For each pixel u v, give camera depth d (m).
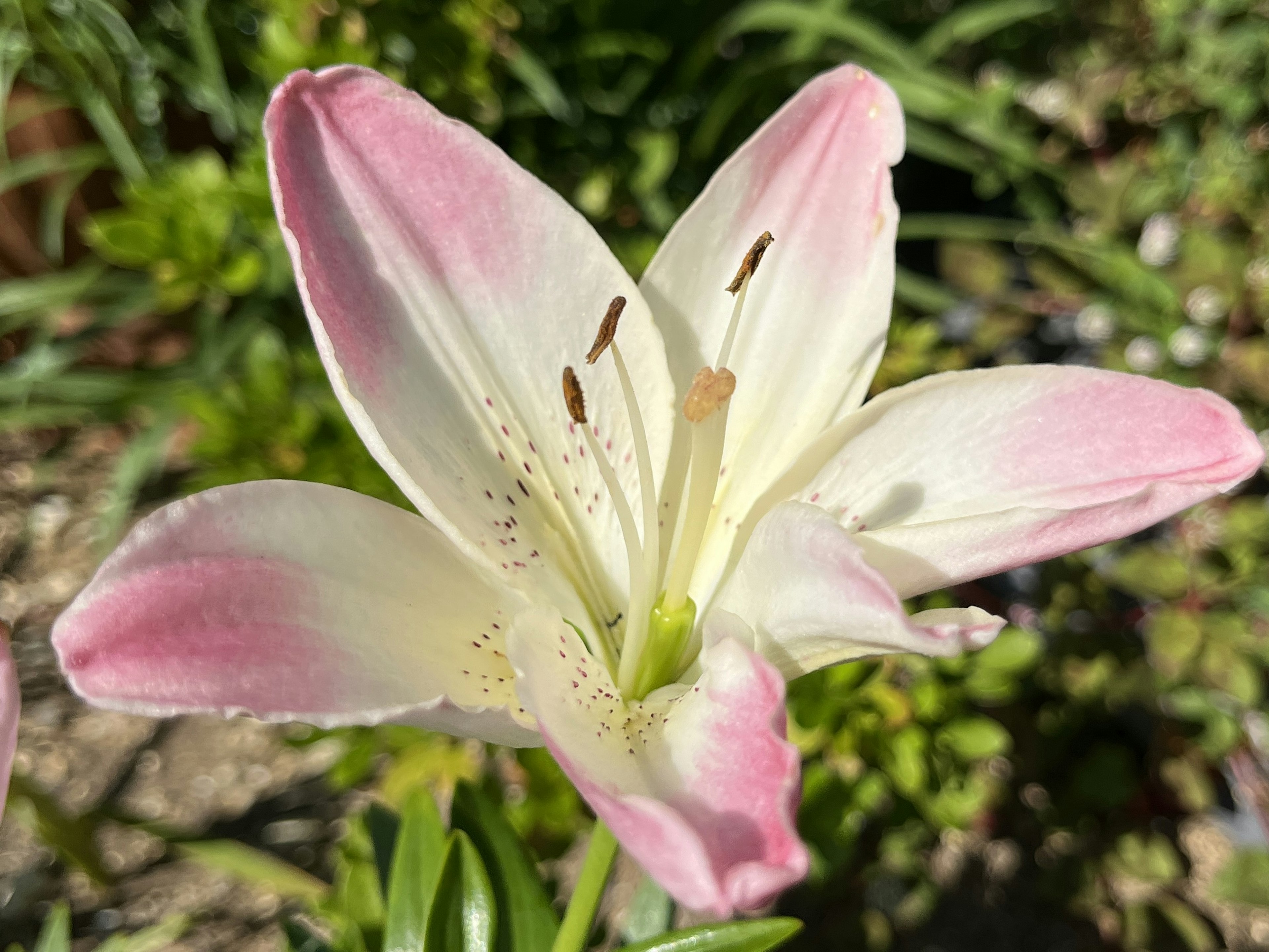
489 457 0.13
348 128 0.12
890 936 0.26
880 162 0.13
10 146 0.33
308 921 0.28
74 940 0.27
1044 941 0.28
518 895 0.15
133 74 0.32
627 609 0.14
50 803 0.23
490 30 0.28
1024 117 0.41
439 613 0.12
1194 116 0.35
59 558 0.34
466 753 0.24
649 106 0.37
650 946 0.12
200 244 0.24
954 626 0.09
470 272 0.13
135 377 0.32
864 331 0.14
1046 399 0.12
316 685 0.10
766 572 0.11
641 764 0.11
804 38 0.35
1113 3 0.37
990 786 0.28
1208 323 0.29
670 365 0.14
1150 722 0.29
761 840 0.08
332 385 0.11
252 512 0.11
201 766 0.31
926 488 0.13
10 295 0.31
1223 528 0.26
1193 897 0.29
